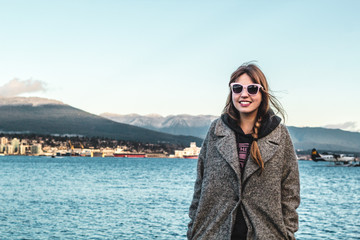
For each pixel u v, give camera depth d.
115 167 144.25
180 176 85.44
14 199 36.03
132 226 21.81
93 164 179.75
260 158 3.07
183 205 32.12
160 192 45.16
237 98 3.25
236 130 3.22
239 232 3.11
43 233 19.52
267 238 3.01
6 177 75.19
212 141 3.33
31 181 63.81
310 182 73.81
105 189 49.06
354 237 19.41
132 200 36.00
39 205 31.17
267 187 3.10
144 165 173.50
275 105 3.38
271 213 3.07
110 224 22.36
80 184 57.72
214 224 3.13
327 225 22.88
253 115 3.29
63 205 31.33
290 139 3.30
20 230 20.17
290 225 3.15
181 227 21.69
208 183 3.23
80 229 20.70
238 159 3.15
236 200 3.12
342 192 48.81
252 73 3.29
